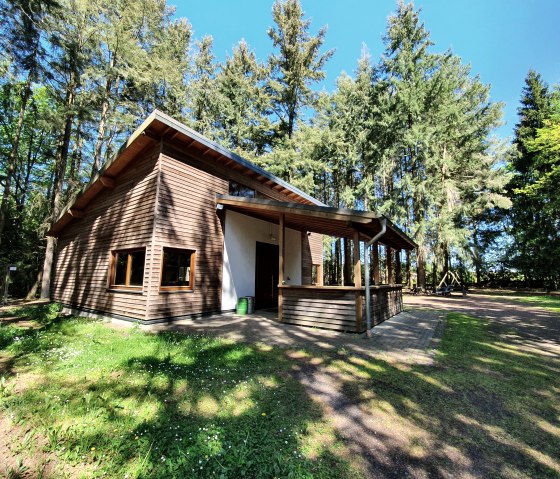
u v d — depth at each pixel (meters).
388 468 2.06
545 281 22.27
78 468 2.08
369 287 6.46
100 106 14.65
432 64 18.53
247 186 10.34
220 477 1.94
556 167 14.68
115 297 8.10
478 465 2.10
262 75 20.45
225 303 9.00
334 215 6.32
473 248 20.69
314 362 4.27
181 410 2.84
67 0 12.51
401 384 3.49
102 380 3.54
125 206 8.44
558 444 2.35
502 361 4.37
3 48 10.66
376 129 18.95
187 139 7.94
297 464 2.06
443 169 18.38
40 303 11.88
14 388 3.33
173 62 16.88
